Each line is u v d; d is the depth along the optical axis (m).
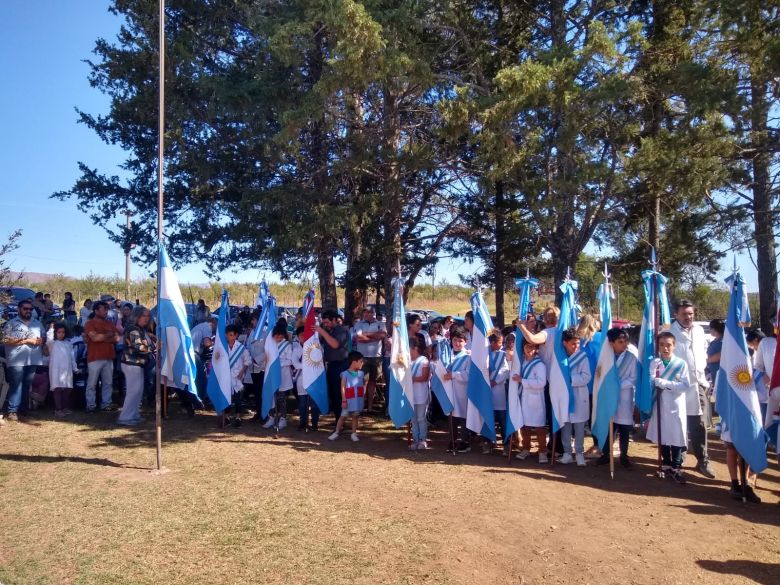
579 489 7.23
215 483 7.27
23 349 10.65
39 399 11.84
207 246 15.59
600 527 6.00
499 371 9.12
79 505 6.47
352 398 9.73
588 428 8.88
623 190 11.72
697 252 14.40
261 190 13.17
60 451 8.68
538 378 8.34
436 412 11.74
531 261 16.83
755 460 6.77
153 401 13.07
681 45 12.30
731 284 7.18
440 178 14.98
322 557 5.26
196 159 13.49
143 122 14.72
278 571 5.00
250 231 13.09
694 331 8.25
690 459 9.05
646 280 8.47
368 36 10.27
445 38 13.36
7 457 8.30
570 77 10.48
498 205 15.33
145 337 10.89
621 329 7.98
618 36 11.32
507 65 13.73
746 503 6.86
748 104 10.62
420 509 6.42
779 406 6.89
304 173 14.36
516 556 5.32
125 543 5.52
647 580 4.93
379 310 16.17
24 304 10.80
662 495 7.09
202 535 5.71
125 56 14.27
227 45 14.56
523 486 7.27
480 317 8.95
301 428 10.45
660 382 7.59
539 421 8.38
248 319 13.36
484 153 11.52
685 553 5.43
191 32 13.80
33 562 5.12
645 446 9.63
